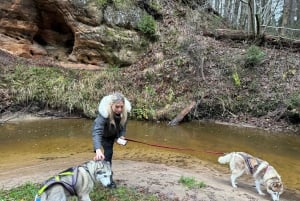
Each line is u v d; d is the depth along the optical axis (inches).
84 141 394.6
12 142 384.2
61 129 447.2
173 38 640.4
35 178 255.9
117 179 250.8
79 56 625.0
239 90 548.7
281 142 426.0
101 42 607.5
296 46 617.0
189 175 278.5
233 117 522.3
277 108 514.3
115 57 614.5
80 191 177.0
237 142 418.3
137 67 606.9
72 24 613.6
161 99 541.3
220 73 574.6
